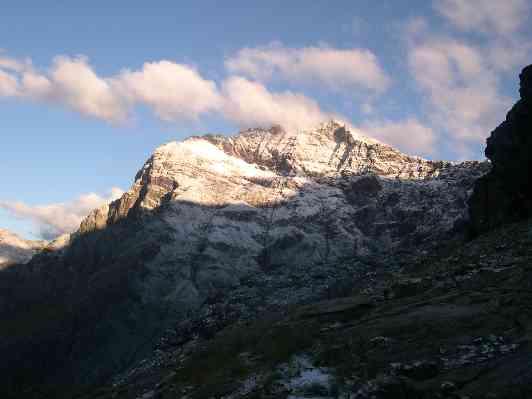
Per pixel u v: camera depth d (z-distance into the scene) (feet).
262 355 224.12
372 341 180.75
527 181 336.08
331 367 174.60
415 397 139.23
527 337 157.69
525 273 211.82
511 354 150.20
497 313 180.55
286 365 190.29
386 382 143.43
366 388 146.10
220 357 253.44
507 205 344.69
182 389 234.38
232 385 201.87
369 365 163.94
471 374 144.36
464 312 188.55
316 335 213.46
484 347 158.92
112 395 404.57
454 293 220.02
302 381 165.07
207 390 209.87
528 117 349.41
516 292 195.00
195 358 268.00
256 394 167.94
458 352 160.56
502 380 137.69
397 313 213.25
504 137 363.97
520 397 129.39
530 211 326.03
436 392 138.41
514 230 286.66
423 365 153.69
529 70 359.05
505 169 354.95
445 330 177.47
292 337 219.61
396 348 172.86
